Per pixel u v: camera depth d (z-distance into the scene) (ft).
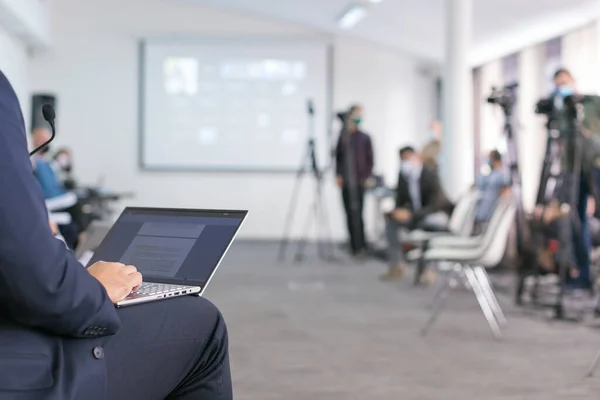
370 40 40.27
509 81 34.58
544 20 29.35
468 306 19.49
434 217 23.75
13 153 4.00
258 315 17.88
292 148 40.75
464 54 29.25
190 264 5.42
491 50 35.01
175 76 40.45
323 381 11.69
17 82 35.24
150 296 4.90
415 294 21.65
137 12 40.29
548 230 19.26
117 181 40.27
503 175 24.39
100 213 30.91
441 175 31.27
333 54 40.83
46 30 37.70
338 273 26.66
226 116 40.65
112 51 40.19
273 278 24.94
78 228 21.68
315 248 36.94
